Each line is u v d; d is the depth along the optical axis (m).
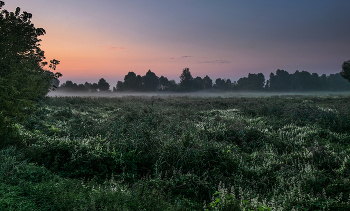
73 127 9.07
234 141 8.30
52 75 8.16
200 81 115.50
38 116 11.56
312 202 4.23
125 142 6.76
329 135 9.08
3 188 3.82
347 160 6.12
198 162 5.76
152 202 3.81
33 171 4.72
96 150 6.00
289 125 10.83
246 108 15.82
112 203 3.58
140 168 5.93
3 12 7.14
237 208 3.66
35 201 3.53
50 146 6.19
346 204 4.14
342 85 113.62
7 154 5.46
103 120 10.89
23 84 6.94
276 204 4.06
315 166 5.92
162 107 16.88
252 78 110.12
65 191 3.84
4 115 6.59
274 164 6.06
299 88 102.88
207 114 14.19
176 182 4.95
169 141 6.69
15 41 7.16
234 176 5.35
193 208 4.32
